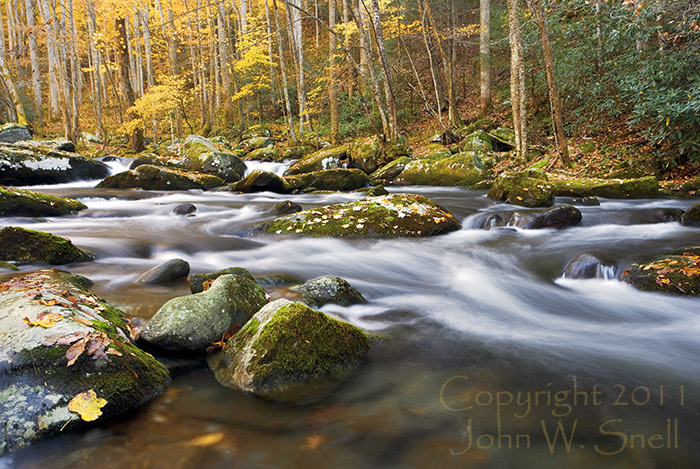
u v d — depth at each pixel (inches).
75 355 88.3
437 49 864.9
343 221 263.1
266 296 137.3
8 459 74.8
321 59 1074.1
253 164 690.2
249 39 870.4
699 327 138.8
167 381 102.5
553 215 273.9
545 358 118.7
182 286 161.9
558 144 460.8
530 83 702.5
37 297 106.3
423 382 105.7
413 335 134.0
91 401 84.4
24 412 79.4
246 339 108.7
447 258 224.4
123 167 614.2
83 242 224.7
